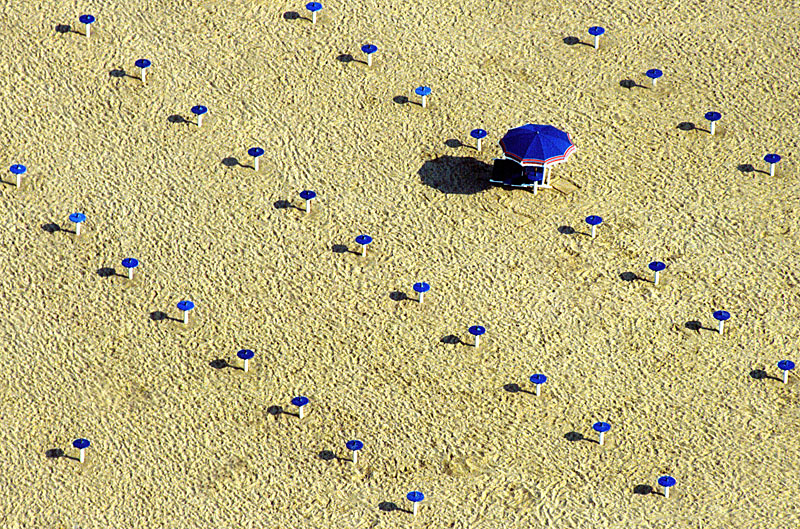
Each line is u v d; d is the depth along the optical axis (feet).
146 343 405.80
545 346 407.23
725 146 462.60
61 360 400.47
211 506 367.25
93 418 387.34
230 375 399.24
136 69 479.82
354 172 454.40
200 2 502.79
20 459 377.30
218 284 421.59
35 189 442.91
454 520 363.97
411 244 434.30
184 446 381.19
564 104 476.54
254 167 453.99
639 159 459.73
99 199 441.68
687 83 482.69
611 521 361.71
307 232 436.35
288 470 376.68
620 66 488.85
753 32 497.87
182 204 441.68
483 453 380.37
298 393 395.14
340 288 422.00
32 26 489.67
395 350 406.21
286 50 489.26
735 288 420.77
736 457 376.89
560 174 455.63
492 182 453.17
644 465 376.07
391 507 368.07
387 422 387.96
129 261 417.69
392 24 499.92
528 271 426.92
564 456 378.94
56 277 420.77
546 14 504.02
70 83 473.67
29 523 363.35
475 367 401.90
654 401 392.27
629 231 437.58
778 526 358.02
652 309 416.46
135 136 460.14
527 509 366.02
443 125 469.57
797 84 480.64
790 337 407.23
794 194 447.01
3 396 391.24
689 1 505.25
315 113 470.80
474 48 493.77
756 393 393.91
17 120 461.78
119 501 368.27
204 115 467.93
